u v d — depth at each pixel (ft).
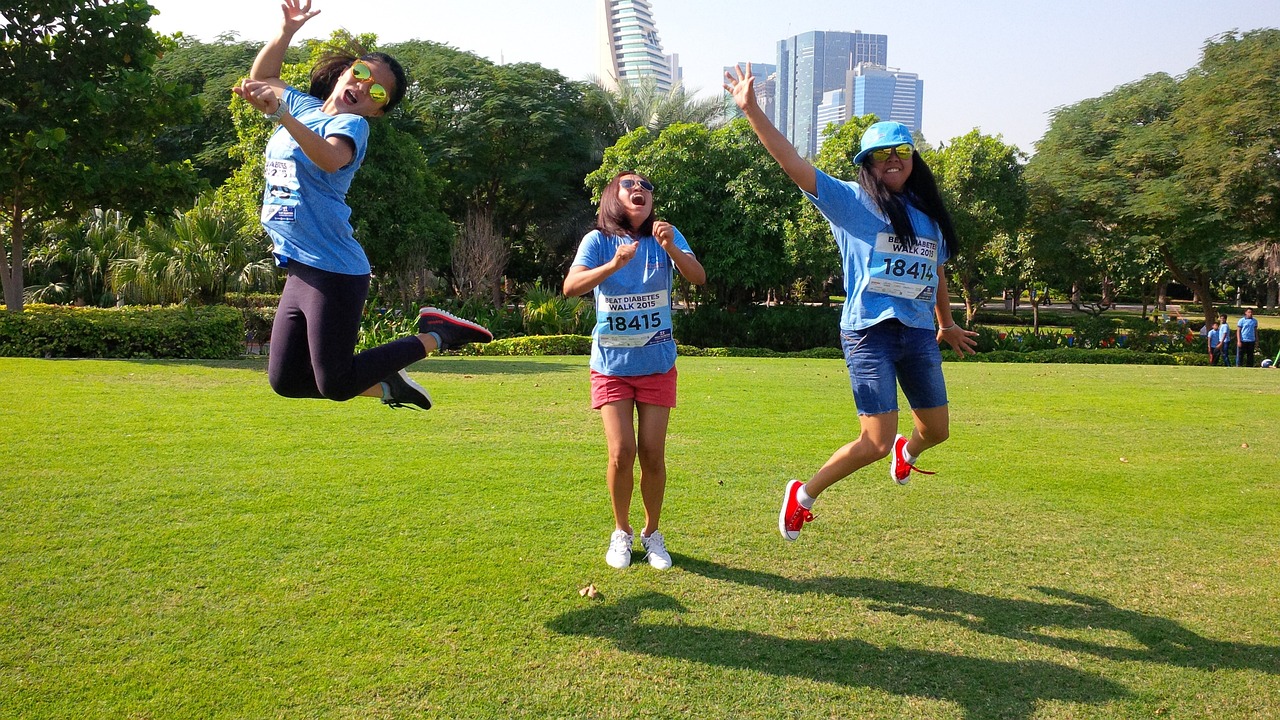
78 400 24.47
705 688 8.90
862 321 11.59
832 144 78.43
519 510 14.71
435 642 9.73
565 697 8.64
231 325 44.80
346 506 14.62
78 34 40.34
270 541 12.78
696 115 116.78
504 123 101.35
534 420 23.70
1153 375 44.09
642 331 11.99
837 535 13.87
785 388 33.30
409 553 12.46
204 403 24.64
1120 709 8.66
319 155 9.50
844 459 11.83
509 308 78.89
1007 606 11.14
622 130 117.08
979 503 15.90
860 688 8.99
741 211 76.74
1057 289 127.54
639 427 12.35
